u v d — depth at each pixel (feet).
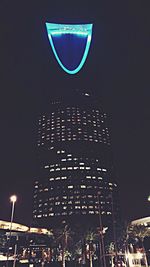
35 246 454.40
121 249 395.14
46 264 415.23
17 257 410.93
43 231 506.07
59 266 411.34
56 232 430.61
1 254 395.96
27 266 393.09
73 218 654.94
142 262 385.50
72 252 409.28
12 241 443.32
